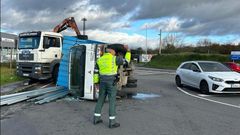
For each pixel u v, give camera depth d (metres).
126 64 12.73
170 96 13.53
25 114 9.43
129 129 7.44
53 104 11.23
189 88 16.86
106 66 7.67
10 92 14.89
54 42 18.28
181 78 17.19
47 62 17.98
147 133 7.06
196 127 7.61
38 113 9.57
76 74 12.41
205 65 15.52
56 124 8.06
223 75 13.88
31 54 17.88
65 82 14.89
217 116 9.00
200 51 68.00
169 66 57.22
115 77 7.72
